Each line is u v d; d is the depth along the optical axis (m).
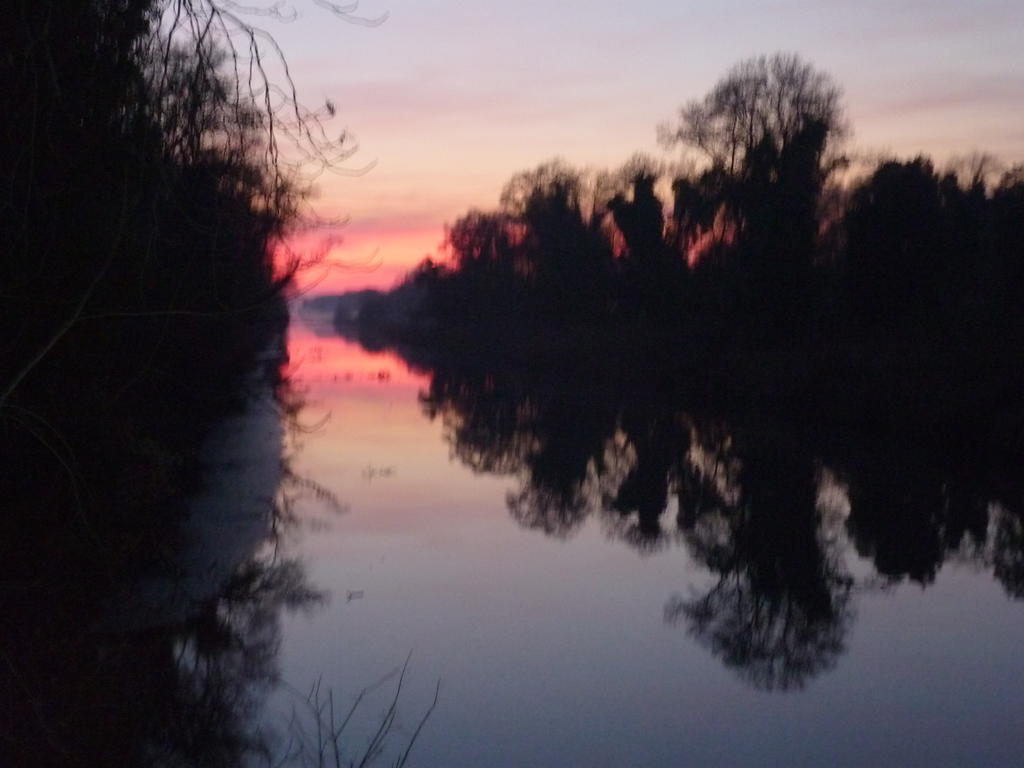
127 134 8.05
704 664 10.12
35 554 10.84
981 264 41.16
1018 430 25.34
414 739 8.01
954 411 28.12
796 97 47.81
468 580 13.45
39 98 7.89
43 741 7.48
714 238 52.97
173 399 16.70
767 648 10.64
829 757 7.81
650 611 12.12
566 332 66.25
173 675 9.12
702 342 48.34
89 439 11.21
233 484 19.72
